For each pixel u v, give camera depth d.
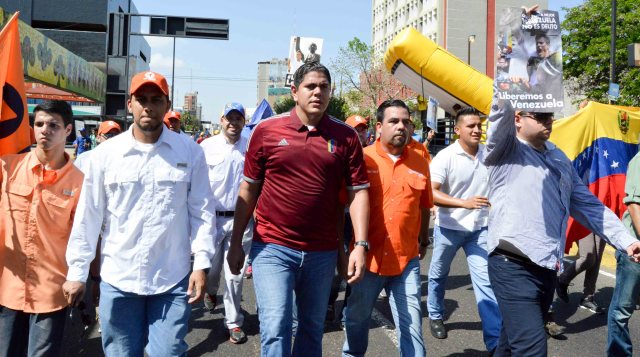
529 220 2.97
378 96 47.59
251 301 5.70
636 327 4.91
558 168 3.06
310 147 2.88
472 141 4.44
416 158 3.55
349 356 3.51
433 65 12.79
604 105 6.28
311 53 9.59
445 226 4.48
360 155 3.04
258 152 2.95
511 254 2.99
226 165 4.80
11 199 2.90
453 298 5.88
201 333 4.76
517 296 2.93
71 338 4.58
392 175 3.38
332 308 5.11
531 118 3.02
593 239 5.27
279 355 2.81
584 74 31.50
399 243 3.33
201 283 2.65
